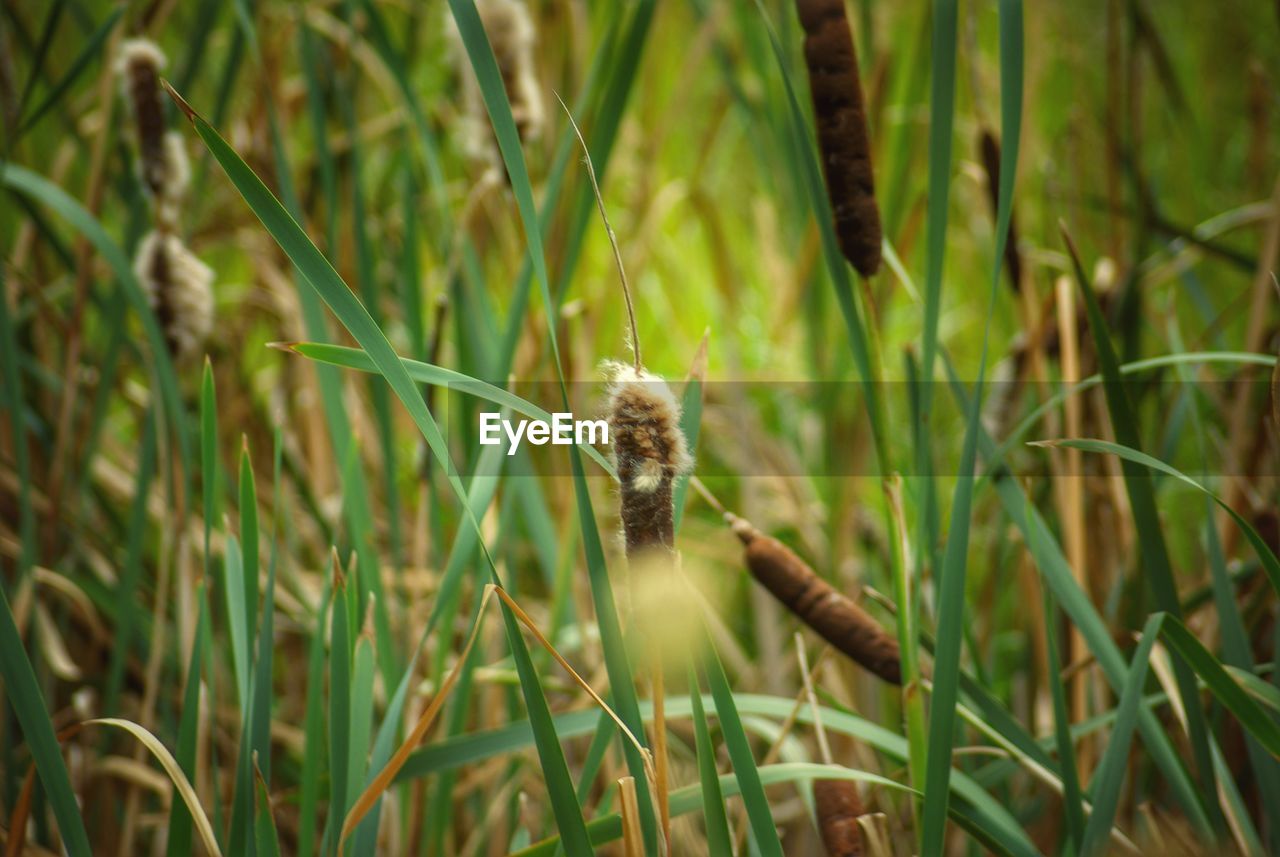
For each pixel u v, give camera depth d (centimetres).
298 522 298
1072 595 197
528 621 177
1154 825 206
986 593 265
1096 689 221
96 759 225
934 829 182
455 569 196
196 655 194
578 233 215
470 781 225
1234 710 183
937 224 183
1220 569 201
